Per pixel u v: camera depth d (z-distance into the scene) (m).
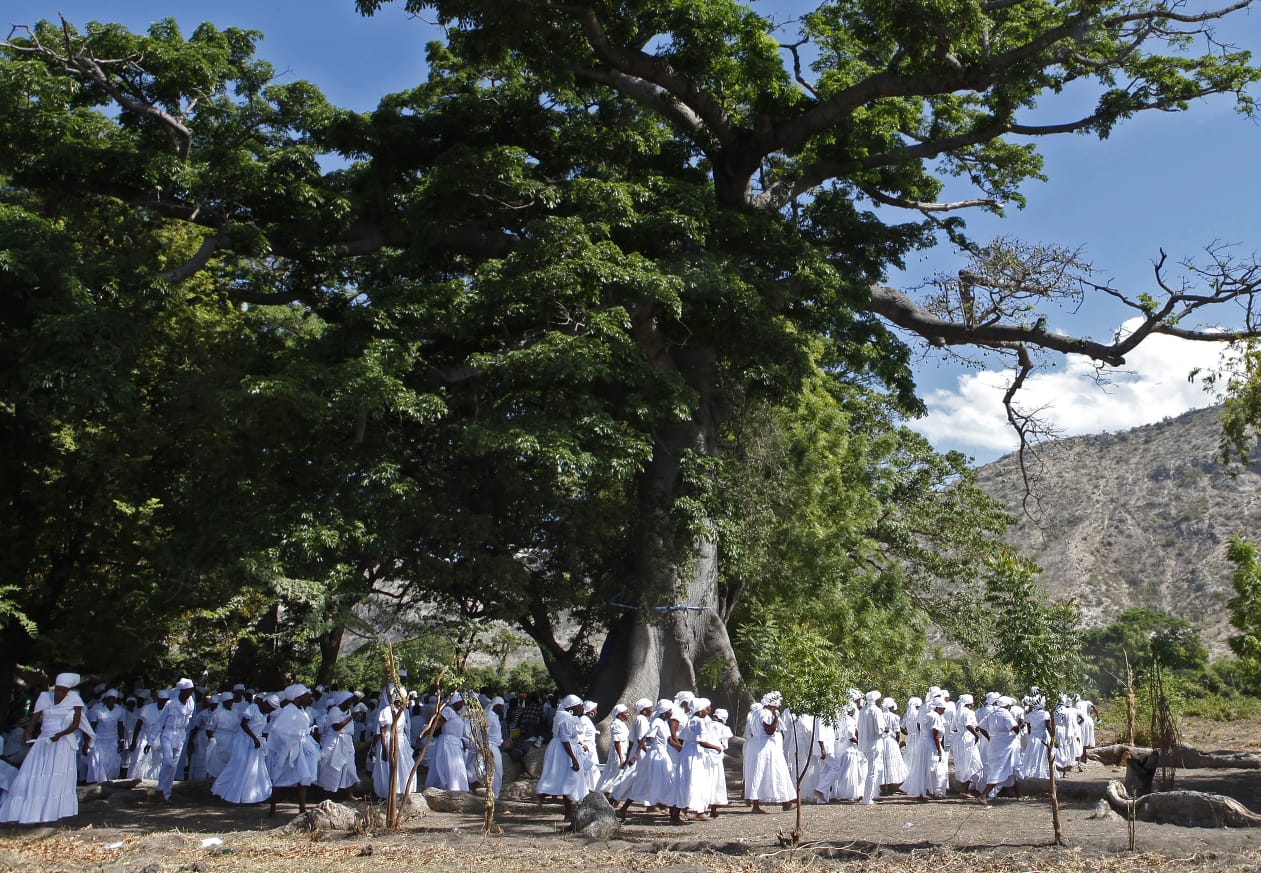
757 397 22.52
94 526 21.59
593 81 24.55
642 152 23.56
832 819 13.59
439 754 15.39
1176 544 74.56
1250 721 30.62
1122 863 9.28
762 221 21.89
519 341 20.25
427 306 19.42
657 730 13.67
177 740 16.62
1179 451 85.81
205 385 20.62
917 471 32.03
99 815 14.35
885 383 26.14
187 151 20.92
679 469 21.08
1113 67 22.66
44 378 16.62
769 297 21.42
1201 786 15.72
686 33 21.53
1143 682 26.05
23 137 19.94
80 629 20.58
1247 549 13.43
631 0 20.42
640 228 20.67
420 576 18.91
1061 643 11.27
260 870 9.64
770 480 23.25
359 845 11.28
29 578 21.58
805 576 24.22
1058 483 88.81
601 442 18.75
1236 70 21.94
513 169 20.17
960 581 30.83
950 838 11.38
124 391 17.34
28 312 17.84
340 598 16.92
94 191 21.00
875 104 24.83
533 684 36.59
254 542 17.11
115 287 17.97
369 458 18.89
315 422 17.81
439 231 21.33
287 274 23.20
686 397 19.97
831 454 26.95
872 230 25.30
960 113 25.95
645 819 13.99
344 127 22.70
